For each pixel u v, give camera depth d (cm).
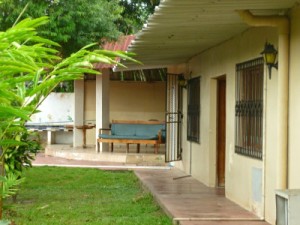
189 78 1355
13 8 1131
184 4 654
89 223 835
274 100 758
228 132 993
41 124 2059
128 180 1338
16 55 381
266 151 789
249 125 875
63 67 456
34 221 854
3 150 505
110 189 1204
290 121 713
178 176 1327
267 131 786
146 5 2217
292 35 705
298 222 564
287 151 718
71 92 2152
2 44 369
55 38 1206
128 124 1839
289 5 683
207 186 1154
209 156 1153
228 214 841
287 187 717
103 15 1282
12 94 396
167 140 1509
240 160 919
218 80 1152
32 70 384
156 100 2042
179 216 824
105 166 1582
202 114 1216
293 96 704
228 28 864
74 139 1961
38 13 1148
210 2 646
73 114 2066
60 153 1816
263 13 726
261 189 808
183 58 1338
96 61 419
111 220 855
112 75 2038
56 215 906
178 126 1463
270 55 754
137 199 1052
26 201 1045
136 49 1095
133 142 1736
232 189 966
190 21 784
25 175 1319
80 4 1223
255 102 845
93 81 2008
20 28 372
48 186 1237
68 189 1200
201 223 783
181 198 995
